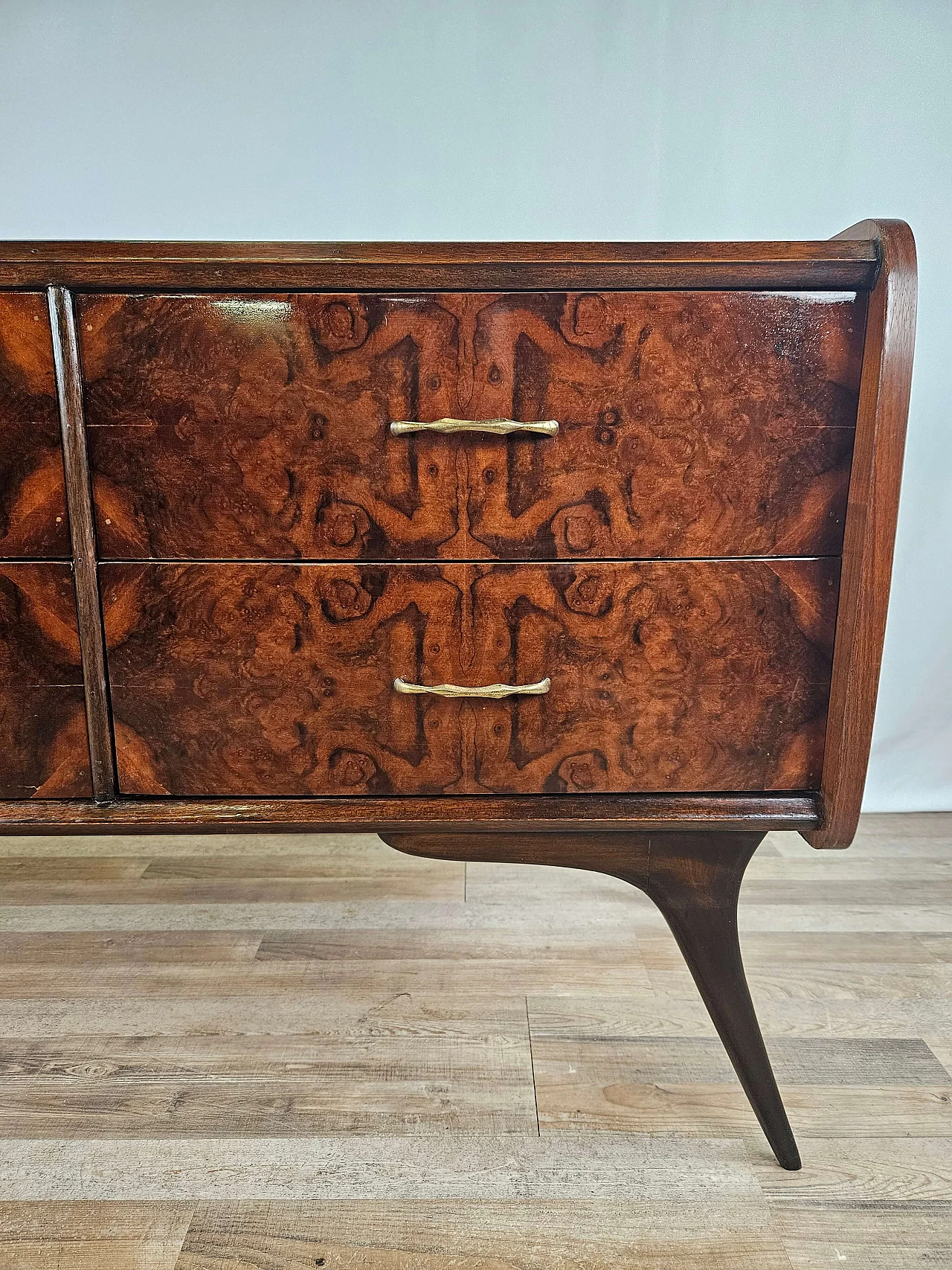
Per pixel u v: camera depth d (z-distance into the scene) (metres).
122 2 1.34
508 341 0.67
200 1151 0.80
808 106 1.39
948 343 1.46
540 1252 0.70
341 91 1.38
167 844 1.48
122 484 0.70
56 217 1.43
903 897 1.29
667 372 0.68
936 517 1.52
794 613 0.72
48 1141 0.80
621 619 0.72
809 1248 0.70
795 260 0.65
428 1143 0.81
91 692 0.73
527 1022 0.99
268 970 1.09
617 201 1.43
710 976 0.79
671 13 1.35
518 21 1.35
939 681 1.58
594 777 0.76
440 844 0.79
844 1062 0.93
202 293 0.67
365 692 0.74
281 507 0.70
